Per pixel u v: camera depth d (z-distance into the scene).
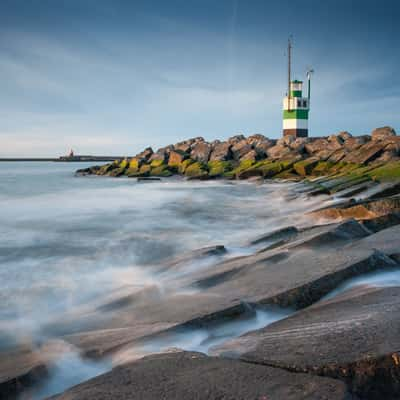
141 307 6.05
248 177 43.69
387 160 35.53
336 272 5.84
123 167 65.38
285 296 5.38
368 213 13.08
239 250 9.64
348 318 4.11
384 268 6.21
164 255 11.71
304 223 14.70
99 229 16.45
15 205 25.67
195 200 27.50
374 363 3.04
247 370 3.18
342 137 50.44
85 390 3.11
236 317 4.89
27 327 6.16
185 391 2.93
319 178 32.28
